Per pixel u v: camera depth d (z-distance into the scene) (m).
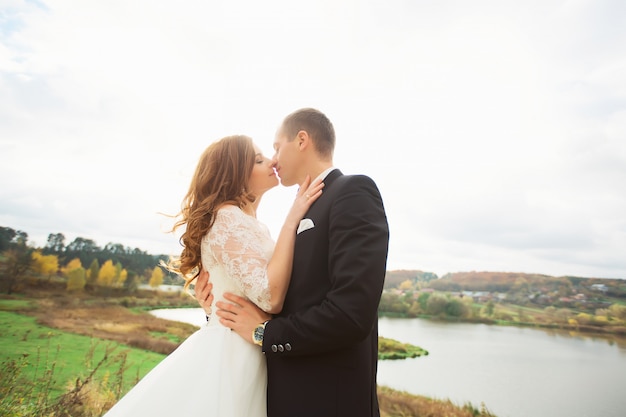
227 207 1.76
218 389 1.46
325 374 1.34
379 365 5.77
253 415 1.52
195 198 1.88
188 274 2.00
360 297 1.22
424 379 5.06
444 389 4.77
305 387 1.35
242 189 1.90
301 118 1.79
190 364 1.53
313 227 1.48
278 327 1.38
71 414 3.49
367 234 1.30
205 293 1.77
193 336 1.72
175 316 7.24
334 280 1.30
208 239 1.71
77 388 3.65
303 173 1.80
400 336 6.68
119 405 1.45
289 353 1.34
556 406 4.26
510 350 5.65
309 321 1.29
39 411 3.36
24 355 4.14
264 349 1.39
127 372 4.62
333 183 1.56
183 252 1.82
